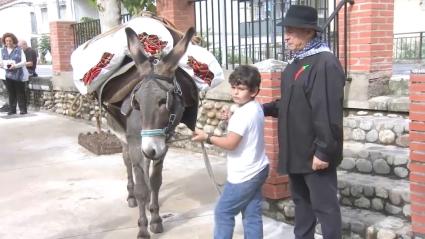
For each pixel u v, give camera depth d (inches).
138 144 169.0
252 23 294.5
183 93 168.4
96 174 279.0
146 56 153.7
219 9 306.3
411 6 680.4
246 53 296.0
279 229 187.9
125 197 236.2
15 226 205.0
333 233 136.5
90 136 349.4
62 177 276.1
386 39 239.1
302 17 130.0
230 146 139.5
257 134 141.3
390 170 189.9
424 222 145.6
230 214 145.7
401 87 238.8
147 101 144.3
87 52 184.1
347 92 242.5
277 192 193.8
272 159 192.2
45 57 1161.4
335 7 252.8
